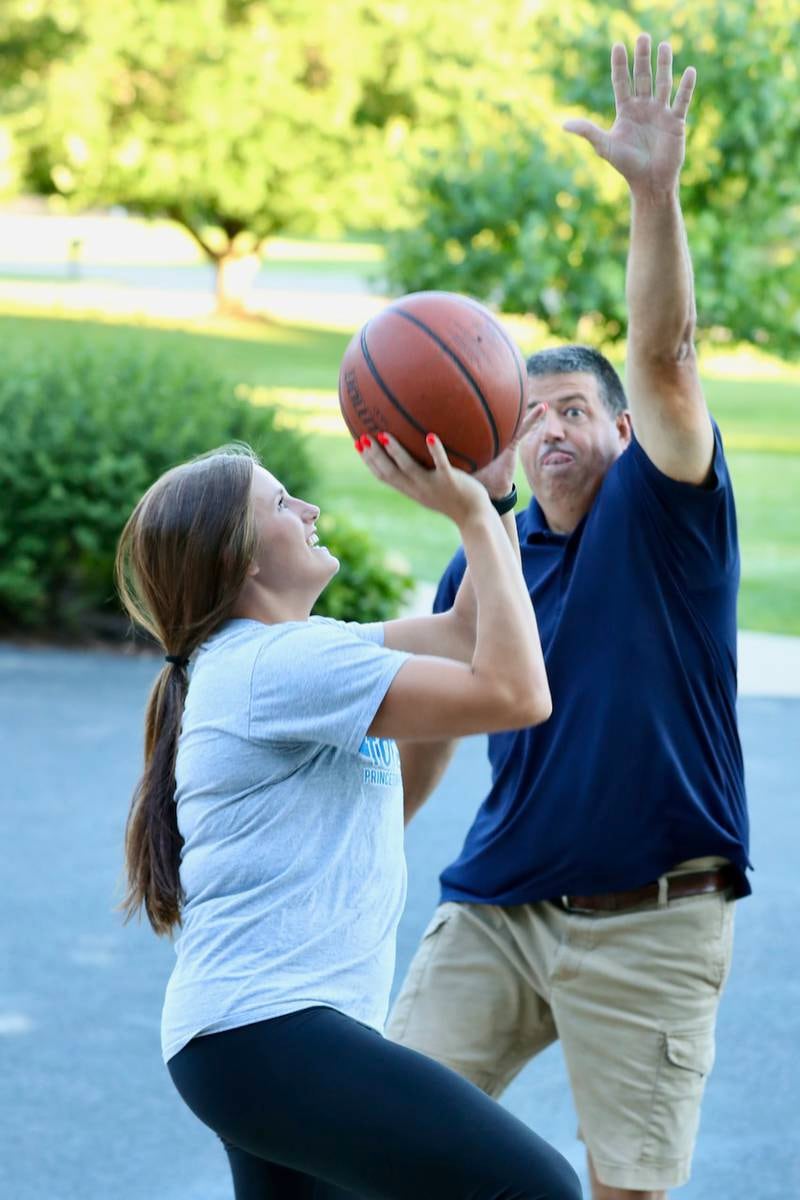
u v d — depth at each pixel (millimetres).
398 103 38750
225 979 2945
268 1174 3201
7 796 8836
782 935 7113
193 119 37938
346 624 3502
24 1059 5715
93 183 38906
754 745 10141
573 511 4066
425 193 18375
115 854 7961
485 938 4023
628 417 4191
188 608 3170
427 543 17641
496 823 4008
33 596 12664
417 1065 2908
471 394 3129
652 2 17469
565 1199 2861
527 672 2957
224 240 44812
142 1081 5582
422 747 3982
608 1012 3836
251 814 3020
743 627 13805
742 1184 4945
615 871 3820
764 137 17094
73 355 13766
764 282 18234
